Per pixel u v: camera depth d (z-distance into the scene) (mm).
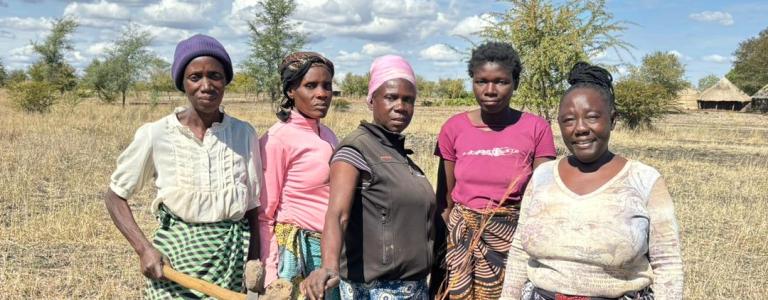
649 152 20922
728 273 7293
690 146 23578
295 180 3500
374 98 3326
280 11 33562
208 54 3234
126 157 3248
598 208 2811
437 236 3938
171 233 3283
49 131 19312
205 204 3252
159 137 3238
